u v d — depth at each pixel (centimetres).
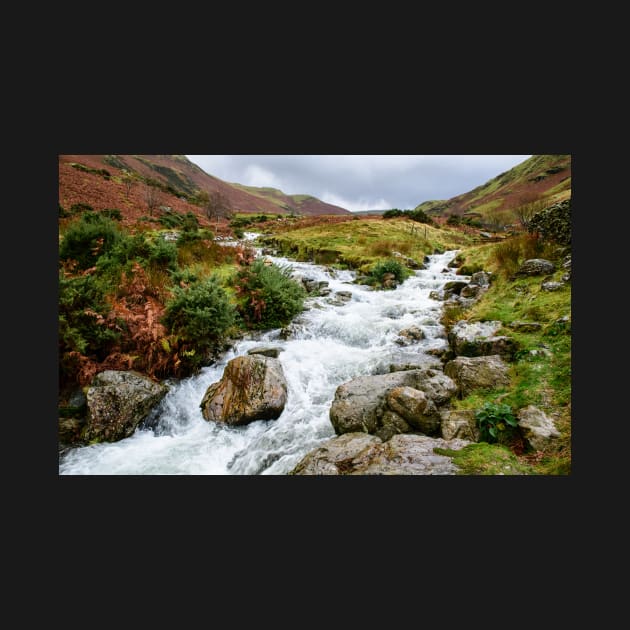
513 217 3322
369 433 469
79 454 495
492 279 980
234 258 1245
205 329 678
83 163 3997
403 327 841
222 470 486
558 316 611
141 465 479
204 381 663
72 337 583
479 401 490
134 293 765
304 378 655
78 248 947
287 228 3300
